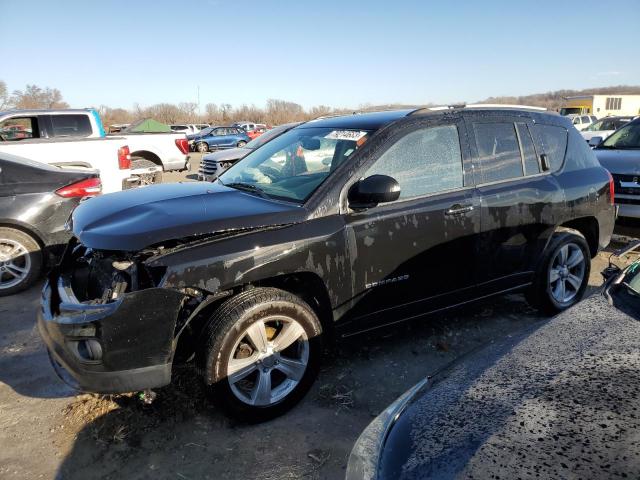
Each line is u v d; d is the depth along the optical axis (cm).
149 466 272
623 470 138
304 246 304
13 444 292
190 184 397
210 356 284
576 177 443
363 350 395
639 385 171
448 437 165
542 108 451
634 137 792
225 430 301
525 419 163
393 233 336
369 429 192
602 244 478
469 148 380
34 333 442
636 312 223
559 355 197
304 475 265
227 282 283
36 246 541
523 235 405
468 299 389
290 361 311
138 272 279
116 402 330
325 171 340
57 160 851
